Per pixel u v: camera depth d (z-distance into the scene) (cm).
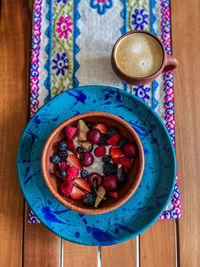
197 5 95
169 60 81
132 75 82
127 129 76
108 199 79
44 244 88
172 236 90
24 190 80
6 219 88
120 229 81
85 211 69
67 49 93
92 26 95
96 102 85
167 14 95
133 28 95
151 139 85
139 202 83
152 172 84
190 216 90
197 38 95
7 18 95
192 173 92
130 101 85
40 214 80
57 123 83
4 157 90
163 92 93
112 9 95
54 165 80
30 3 96
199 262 89
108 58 93
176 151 92
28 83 93
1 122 91
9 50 94
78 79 92
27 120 92
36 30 93
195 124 93
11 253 87
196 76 95
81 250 89
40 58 92
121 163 79
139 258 89
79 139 81
